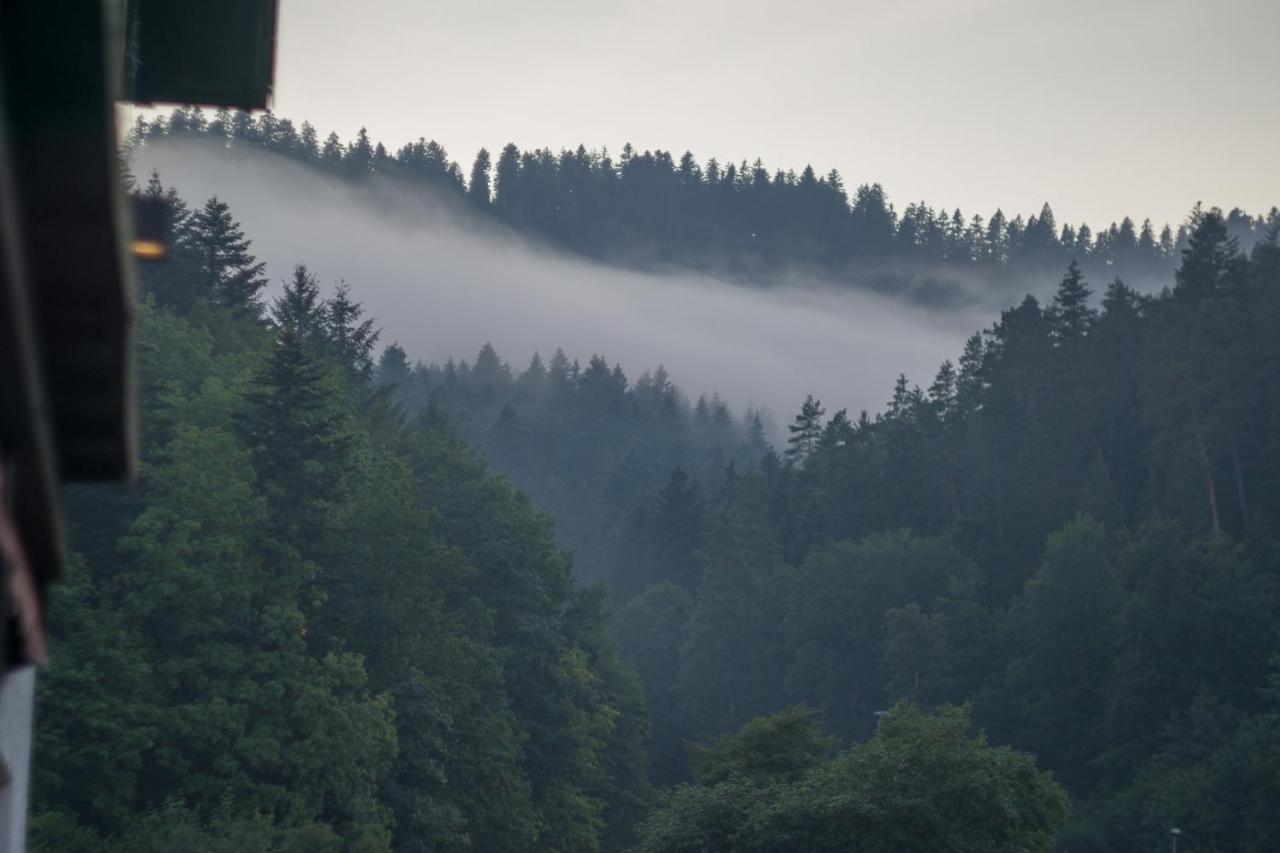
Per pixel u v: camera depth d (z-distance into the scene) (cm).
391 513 7850
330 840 5531
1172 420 16662
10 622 823
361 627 7431
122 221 726
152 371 7781
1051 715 13825
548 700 9331
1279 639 13100
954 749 5659
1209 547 13775
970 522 18662
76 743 5247
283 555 6719
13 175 664
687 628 18775
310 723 6072
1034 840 5691
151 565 5856
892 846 5472
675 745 16762
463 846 7456
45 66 650
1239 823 10600
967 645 15512
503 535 10219
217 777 5772
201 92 1409
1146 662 13238
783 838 5553
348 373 14050
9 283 575
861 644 17025
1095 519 17525
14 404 657
